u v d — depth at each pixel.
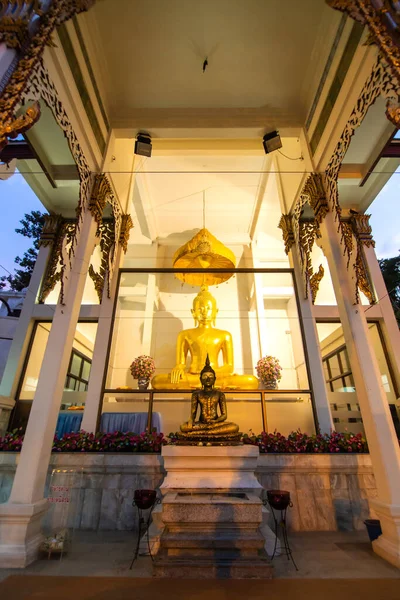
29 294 7.29
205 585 2.79
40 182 7.23
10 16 3.56
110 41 5.72
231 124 6.79
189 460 3.87
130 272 8.49
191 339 8.53
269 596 2.61
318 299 8.02
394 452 3.83
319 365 6.93
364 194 7.70
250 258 10.07
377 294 7.38
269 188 9.44
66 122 4.75
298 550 3.70
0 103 3.29
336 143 5.36
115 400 6.97
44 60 3.99
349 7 4.04
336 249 5.17
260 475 4.78
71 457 4.85
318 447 5.02
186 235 10.51
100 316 7.18
